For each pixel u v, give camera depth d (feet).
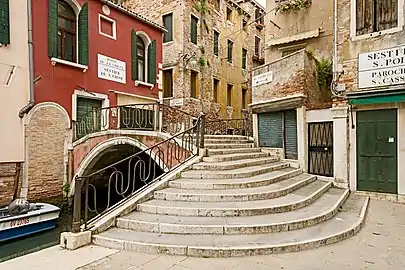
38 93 33.37
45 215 28.07
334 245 16.01
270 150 36.35
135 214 18.81
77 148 36.63
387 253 14.97
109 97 40.81
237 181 23.20
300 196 22.36
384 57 27.14
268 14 45.50
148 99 46.70
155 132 30.86
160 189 21.98
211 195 20.33
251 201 20.51
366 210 23.06
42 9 33.88
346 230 17.42
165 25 56.65
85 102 38.86
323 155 31.73
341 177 29.66
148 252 14.98
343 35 29.63
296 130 33.68
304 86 32.32
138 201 19.90
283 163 32.73
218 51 65.10
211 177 24.20
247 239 15.74
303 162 32.48
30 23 32.53
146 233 16.74
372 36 27.81
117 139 33.55
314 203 22.30
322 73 36.06
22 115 31.89
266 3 45.88
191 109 55.42
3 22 30.53
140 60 47.32
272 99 36.19
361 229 18.72
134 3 59.77
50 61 34.50
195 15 57.82
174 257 14.44
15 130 31.45
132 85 44.16
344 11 29.60
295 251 15.10
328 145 31.35
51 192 34.45
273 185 24.14
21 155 31.83
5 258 22.20
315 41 41.19
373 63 27.73
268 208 19.03
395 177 26.99
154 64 47.96
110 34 41.39
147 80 47.67
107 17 40.63
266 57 45.88
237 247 14.61
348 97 28.30
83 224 17.16
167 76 56.49
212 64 62.49
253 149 35.58
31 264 13.67
